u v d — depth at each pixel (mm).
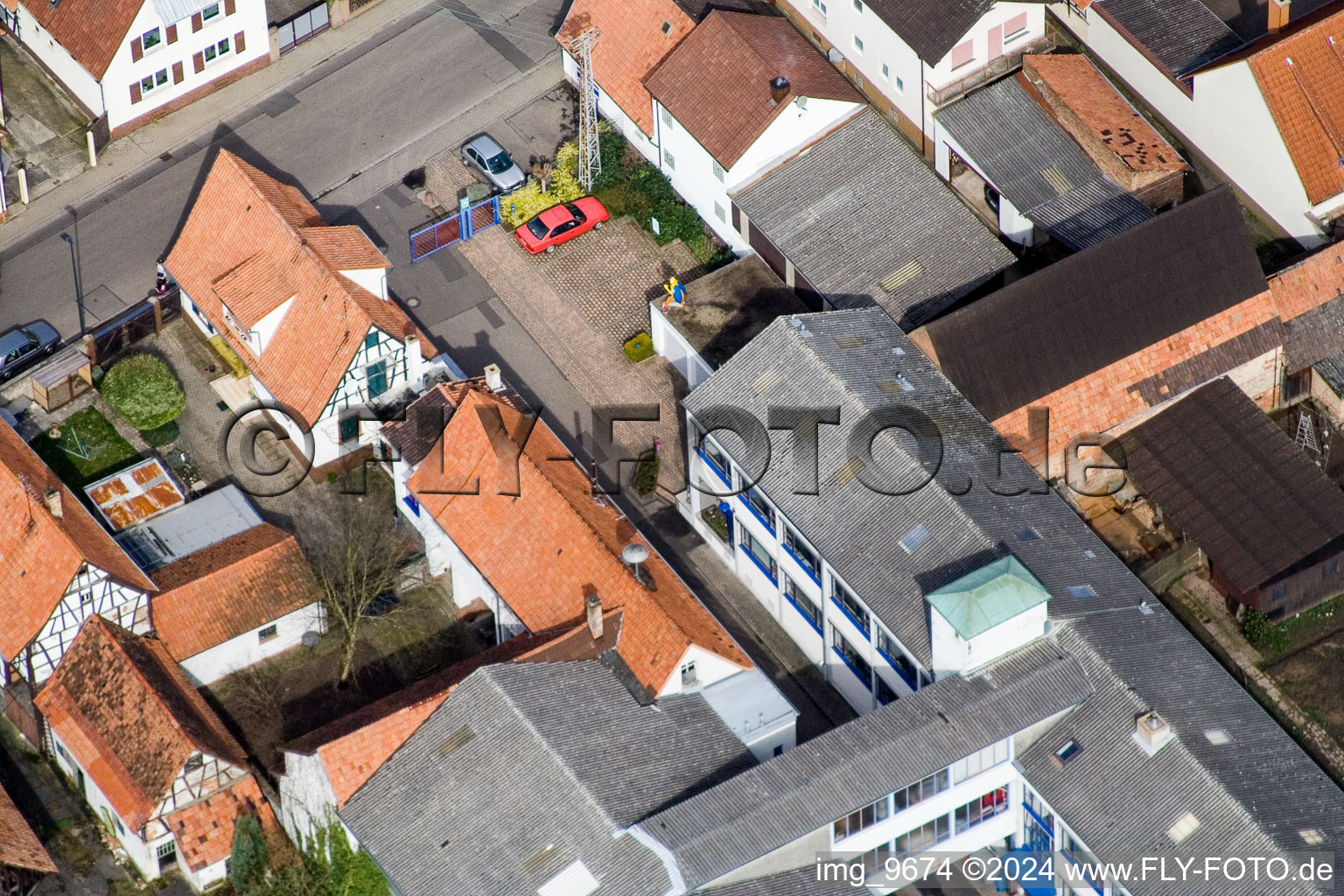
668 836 83688
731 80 113188
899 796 86375
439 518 98812
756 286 111500
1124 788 86000
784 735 92875
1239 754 86625
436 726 89188
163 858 91875
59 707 94500
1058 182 113000
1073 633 89688
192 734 91000
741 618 102750
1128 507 105000
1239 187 116500
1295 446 103312
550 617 94875
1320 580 99938
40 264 117375
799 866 85688
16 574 95750
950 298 108875
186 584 97625
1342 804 85625
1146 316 105000
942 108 115938
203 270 109562
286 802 91938
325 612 100625
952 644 88062
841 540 94125
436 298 116250
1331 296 108250
